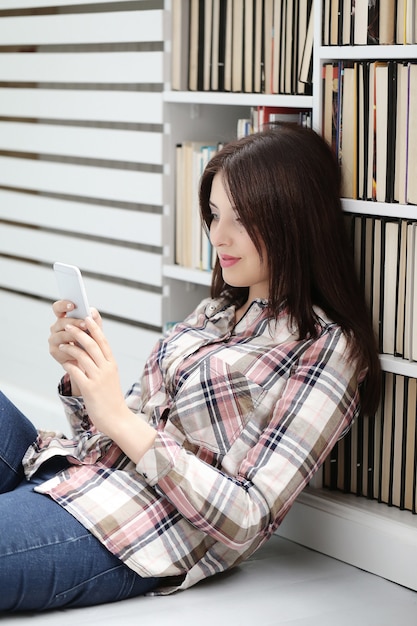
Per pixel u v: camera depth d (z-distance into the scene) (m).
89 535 1.90
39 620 1.87
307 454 1.96
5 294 3.78
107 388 1.93
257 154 2.09
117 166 3.50
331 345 2.04
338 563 2.27
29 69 3.43
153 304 3.00
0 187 3.87
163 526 1.95
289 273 2.09
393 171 2.15
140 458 1.89
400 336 2.18
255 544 2.03
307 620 1.92
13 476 2.09
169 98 2.80
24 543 1.84
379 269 2.21
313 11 2.29
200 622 1.87
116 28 2.99
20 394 3.54
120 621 1.86
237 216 2.10
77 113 3.22
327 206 2.14
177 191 2.87
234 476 2.01
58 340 2.02
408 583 2.14
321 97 2.29
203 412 2.04
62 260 3.41
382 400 2.24
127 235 3.06
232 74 2.63
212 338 2.21
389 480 2.27
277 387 2.05
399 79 2.10
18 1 3.45
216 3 2.65
